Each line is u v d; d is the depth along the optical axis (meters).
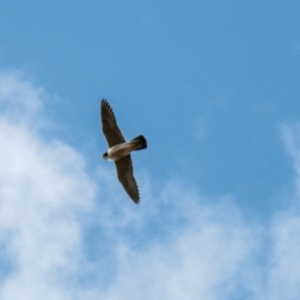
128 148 39.56
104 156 39.88
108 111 40.31
